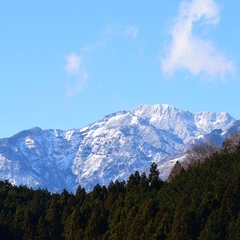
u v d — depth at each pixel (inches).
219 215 7032.5
